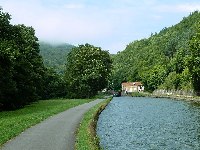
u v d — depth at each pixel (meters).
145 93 179.88
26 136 24.69
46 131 27.39
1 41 53.53
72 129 28.81
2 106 57.62
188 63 114.38
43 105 67.38
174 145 29.72
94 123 37.03
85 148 20.03
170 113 61.25
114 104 89.38
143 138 32.97
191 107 77.50
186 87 136.38
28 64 61.41
